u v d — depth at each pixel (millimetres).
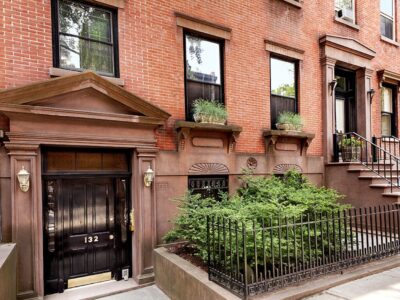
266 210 4949
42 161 5320
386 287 4418
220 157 7250
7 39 4996
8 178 4875
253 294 3812
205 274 4590
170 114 6234
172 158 6551
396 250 5641
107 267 5953
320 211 5230
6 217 4824
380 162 9266
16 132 4836
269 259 4648
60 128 5270
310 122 9125
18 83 5062
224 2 7539
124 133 5914
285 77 8820
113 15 6156
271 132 7871
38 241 5000
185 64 7055
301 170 8719
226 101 7488
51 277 5383
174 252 5844
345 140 9367
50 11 5430
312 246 5266
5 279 3676
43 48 5320
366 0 10797
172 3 6758
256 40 8055
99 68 6008
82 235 5723
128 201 6207
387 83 11594
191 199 5980
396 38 11938
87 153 5812
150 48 6422
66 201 5598
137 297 5355
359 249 5223
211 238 4742
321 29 9516
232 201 6051
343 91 10656
